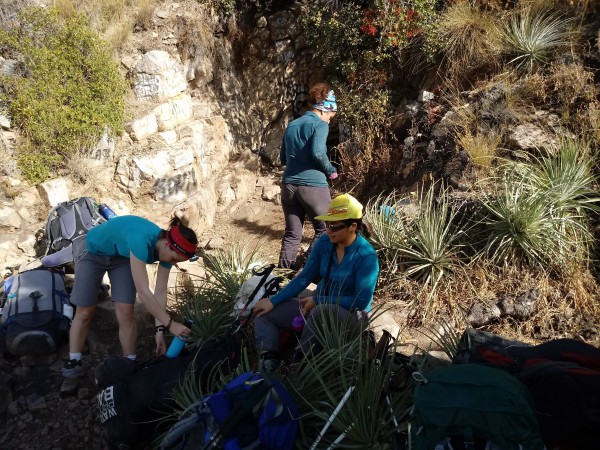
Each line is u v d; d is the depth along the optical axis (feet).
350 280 12.13
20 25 20.68
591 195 16.30
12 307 13.69
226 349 11.83
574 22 20.75
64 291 14.37
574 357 9.69
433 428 8.36
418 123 21.35
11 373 13.62
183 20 25.76
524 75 20.26
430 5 23.48
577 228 15.61
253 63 29.27
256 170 26.40
